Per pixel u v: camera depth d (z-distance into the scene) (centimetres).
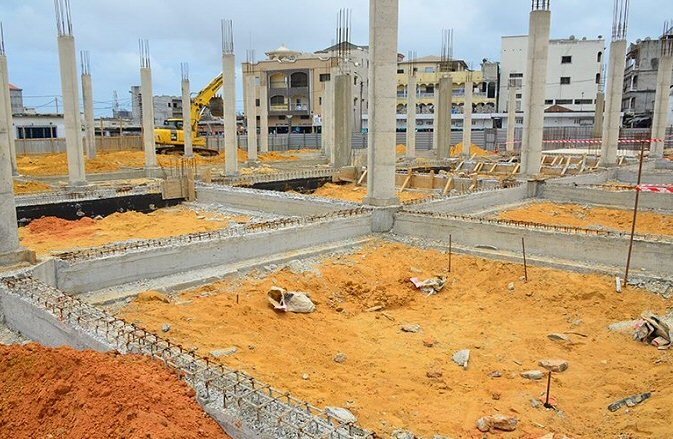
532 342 868
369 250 1320
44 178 2459
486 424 625
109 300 932
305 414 529
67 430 506
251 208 1847
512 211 1778
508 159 3422
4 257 940
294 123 5994
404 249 1322
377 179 1475
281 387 690
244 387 574
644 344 841
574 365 791
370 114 1466
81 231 1555
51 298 810
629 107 5322
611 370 767
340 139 2723
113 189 1948
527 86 2017
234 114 2395
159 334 809
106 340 673
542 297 1034
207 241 1122
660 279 1031
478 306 1035
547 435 598
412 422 638
